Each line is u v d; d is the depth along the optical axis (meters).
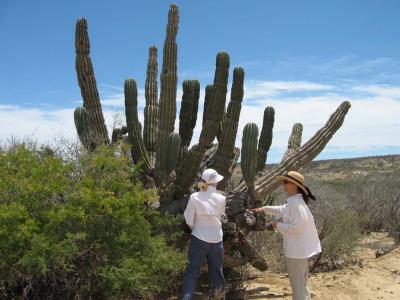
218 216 5.77
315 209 11.36
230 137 7.25
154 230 6.43
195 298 6.48
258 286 7.70
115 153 6.14
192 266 5.66
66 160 6.05
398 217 12.63
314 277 8.52
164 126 6.96
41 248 4.69
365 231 12.98
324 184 16.17
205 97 7.91
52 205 5.34
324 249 9.18
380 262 9.67
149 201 6.08
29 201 5.16
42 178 5.27
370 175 18.06
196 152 7.03
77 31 7.27
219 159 7.30
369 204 14.16
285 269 8.84
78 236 4.95
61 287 5.23
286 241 5.55
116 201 5.32
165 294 6.25
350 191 15.67
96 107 7.29
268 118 8.13
